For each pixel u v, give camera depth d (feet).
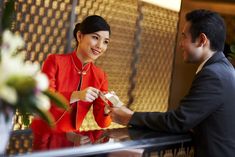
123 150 6.61
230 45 12.61
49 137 6.79
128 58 14.87
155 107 16.15
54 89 8.50
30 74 4.83
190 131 8.14
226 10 12.87
